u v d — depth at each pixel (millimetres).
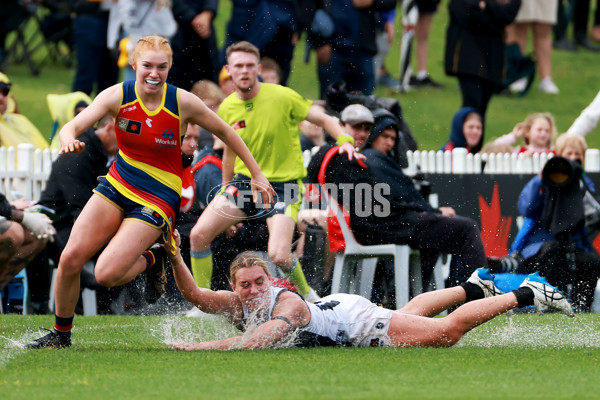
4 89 29500
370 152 24484
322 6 32781
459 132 33375
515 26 49812
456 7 36062
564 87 53875
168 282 24953
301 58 43625
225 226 22625
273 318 16750
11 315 23078
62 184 25281
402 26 46094
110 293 25062
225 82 29891
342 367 14258
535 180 26219
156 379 13195
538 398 11766
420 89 49750
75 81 36000
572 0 62062
